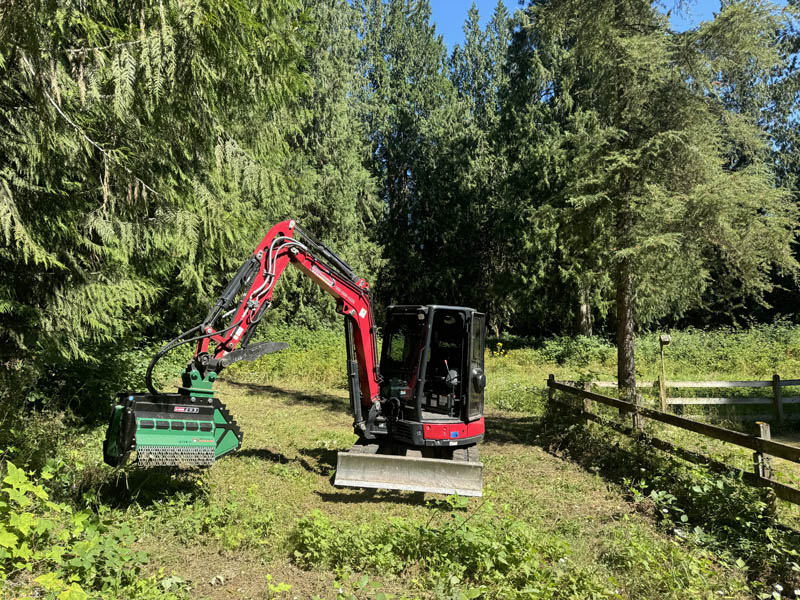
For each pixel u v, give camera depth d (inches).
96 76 193.6
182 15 171.3
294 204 983.0
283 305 976.9
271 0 267.1
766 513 225.8
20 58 180.2
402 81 1633.9
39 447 258.8
